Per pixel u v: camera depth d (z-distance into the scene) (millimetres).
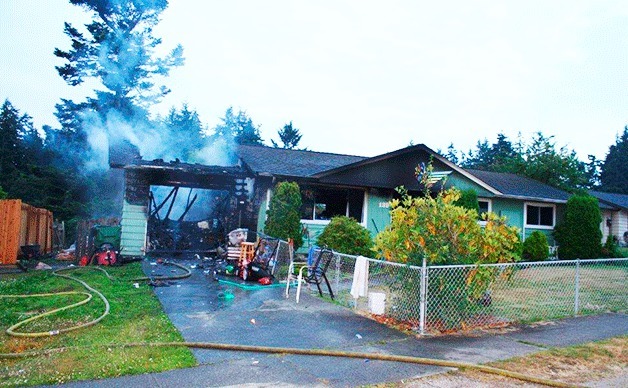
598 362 5102
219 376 4352
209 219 16422
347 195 16531
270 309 7457
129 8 31984
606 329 6695
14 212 12953
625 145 64750
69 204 26938
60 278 9992
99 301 7570
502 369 4711
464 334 6266
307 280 8891
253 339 5648
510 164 30531
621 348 5660
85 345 5242
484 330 6527
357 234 13266
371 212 16531
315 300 8320
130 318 6633
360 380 4340
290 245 10391
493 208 19984
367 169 16219
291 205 13953
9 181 29406
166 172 14734
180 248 15461
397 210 7148
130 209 14109
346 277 10641
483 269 6762
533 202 20781
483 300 6973
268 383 4199
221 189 15453
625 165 63188
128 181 14203
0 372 4371
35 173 28734
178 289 9047
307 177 15109
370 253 13156
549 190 22531
